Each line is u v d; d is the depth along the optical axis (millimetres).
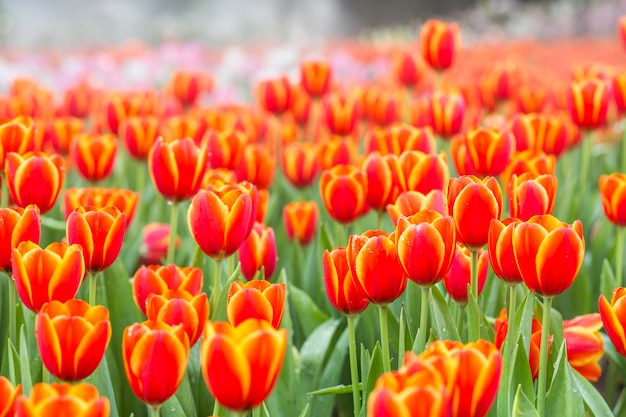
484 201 1308
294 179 2035
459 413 1081
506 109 3225
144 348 1128
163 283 1385
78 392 1066
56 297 1236
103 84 5113
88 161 1881
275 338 1080
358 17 18000
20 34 10062
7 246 1335
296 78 3750
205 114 2320
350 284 1330
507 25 12719
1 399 1094
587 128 2068
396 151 1776
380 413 1021
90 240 1315
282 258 1903
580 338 1488
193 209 1353
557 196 2156
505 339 1324
